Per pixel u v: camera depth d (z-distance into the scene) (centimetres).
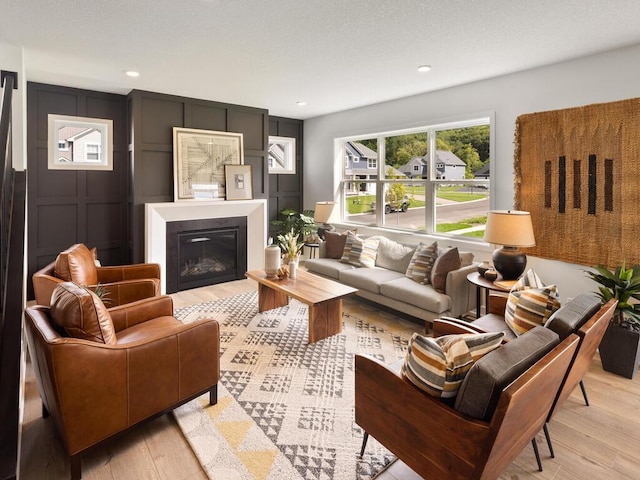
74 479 175
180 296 466
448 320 246
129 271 354
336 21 257
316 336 329
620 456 194
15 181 246
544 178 348
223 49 309
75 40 290
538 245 356
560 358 146
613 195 308
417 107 461
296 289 348
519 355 144
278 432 210
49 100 420
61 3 233
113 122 462
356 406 180
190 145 485
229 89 441
